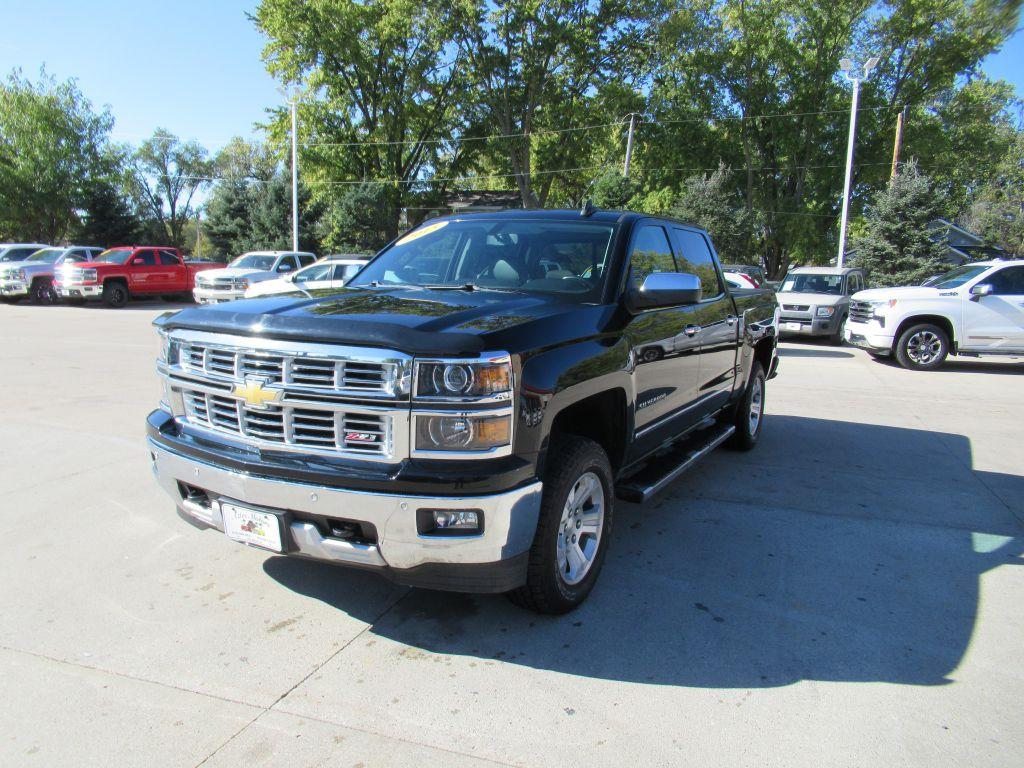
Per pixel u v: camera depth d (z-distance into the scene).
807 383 10.55
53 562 3.77
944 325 12.00
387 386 2.70
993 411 8.51
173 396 3.31
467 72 38.75
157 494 4.80
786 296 16.73
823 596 3.59
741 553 4.12
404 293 3.63
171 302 25.78
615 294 3.76
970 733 2.54
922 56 36.34
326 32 35.25
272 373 2.88
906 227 25.66
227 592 3.48
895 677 2.89
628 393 3.64
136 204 72.44
